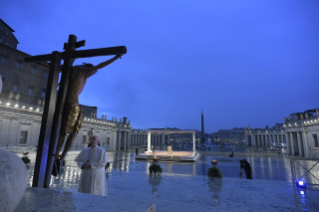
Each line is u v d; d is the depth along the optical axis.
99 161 4.21
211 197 6.04
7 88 34.97
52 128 3.21
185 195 6.31
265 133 99.00
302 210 4.79
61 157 3.34
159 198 5.95
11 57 36.16
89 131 46.03
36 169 2.93
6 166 1.56
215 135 157.88
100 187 4.23
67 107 3.31
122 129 63.38
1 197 1.37
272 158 33.31
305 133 40.16
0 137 28.23
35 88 40.09
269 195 6.28
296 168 19.95
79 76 3.41
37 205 1.83
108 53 3.31
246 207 4.98
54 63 3.35
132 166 19.77
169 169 18.89
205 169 18.91
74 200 2.03
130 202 2.01
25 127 32.03
